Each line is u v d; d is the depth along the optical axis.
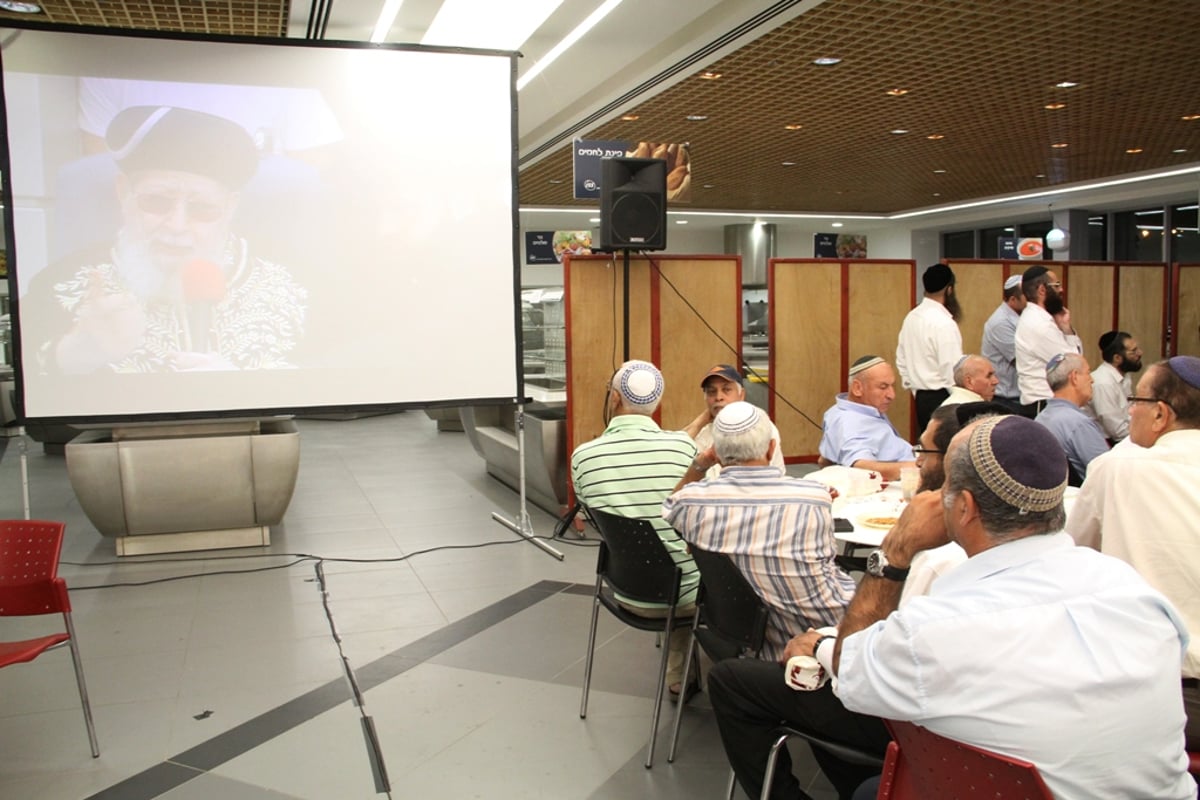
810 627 2.49
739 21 6.12
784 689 2.14
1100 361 8.85
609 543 3.05
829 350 7.37
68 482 7.88
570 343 6.02
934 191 14.18
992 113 8.94
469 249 5.27
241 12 5.91
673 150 6.12
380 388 5.20
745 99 8.27
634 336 6.16
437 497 7.07
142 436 5.41
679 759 2.90
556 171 12.15
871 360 4.11
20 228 4.70
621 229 5.61
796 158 11.27
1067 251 14.74
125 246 4.82
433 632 4.07
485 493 7.21
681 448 3.33
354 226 5.10
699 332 6.32
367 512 6.55
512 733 3.09
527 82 8.08
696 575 3.15
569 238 10.11
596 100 8.61
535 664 3.69
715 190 13.96
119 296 4.84
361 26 6.54
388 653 3.83
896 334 7.52
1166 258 14.14
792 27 6.20
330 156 5.04
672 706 3.29
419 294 5.21
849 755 2.08
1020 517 1.40
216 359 4.98
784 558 2.45
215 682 3.54
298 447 5.52
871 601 1.82
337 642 3.95
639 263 6.14
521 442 5.62
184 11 5.86
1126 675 1.29
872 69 7.29
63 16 5.93
